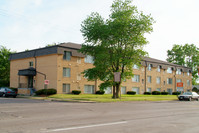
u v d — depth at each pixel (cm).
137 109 1686
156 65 5453
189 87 6700
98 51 3091
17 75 4297
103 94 4131
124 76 3123
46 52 3691
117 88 3291
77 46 3972
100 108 1686
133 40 3038
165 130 846
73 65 3778
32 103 2086
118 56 2989
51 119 1070
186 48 7562
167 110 1666
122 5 3103
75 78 3797
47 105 1859
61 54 3606
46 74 3706
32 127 860
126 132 793
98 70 3062
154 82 5431
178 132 815
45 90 3359
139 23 2934
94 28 2984
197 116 1322
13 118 1093
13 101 2334
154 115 1317
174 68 6059
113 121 1038
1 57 5544
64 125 909
